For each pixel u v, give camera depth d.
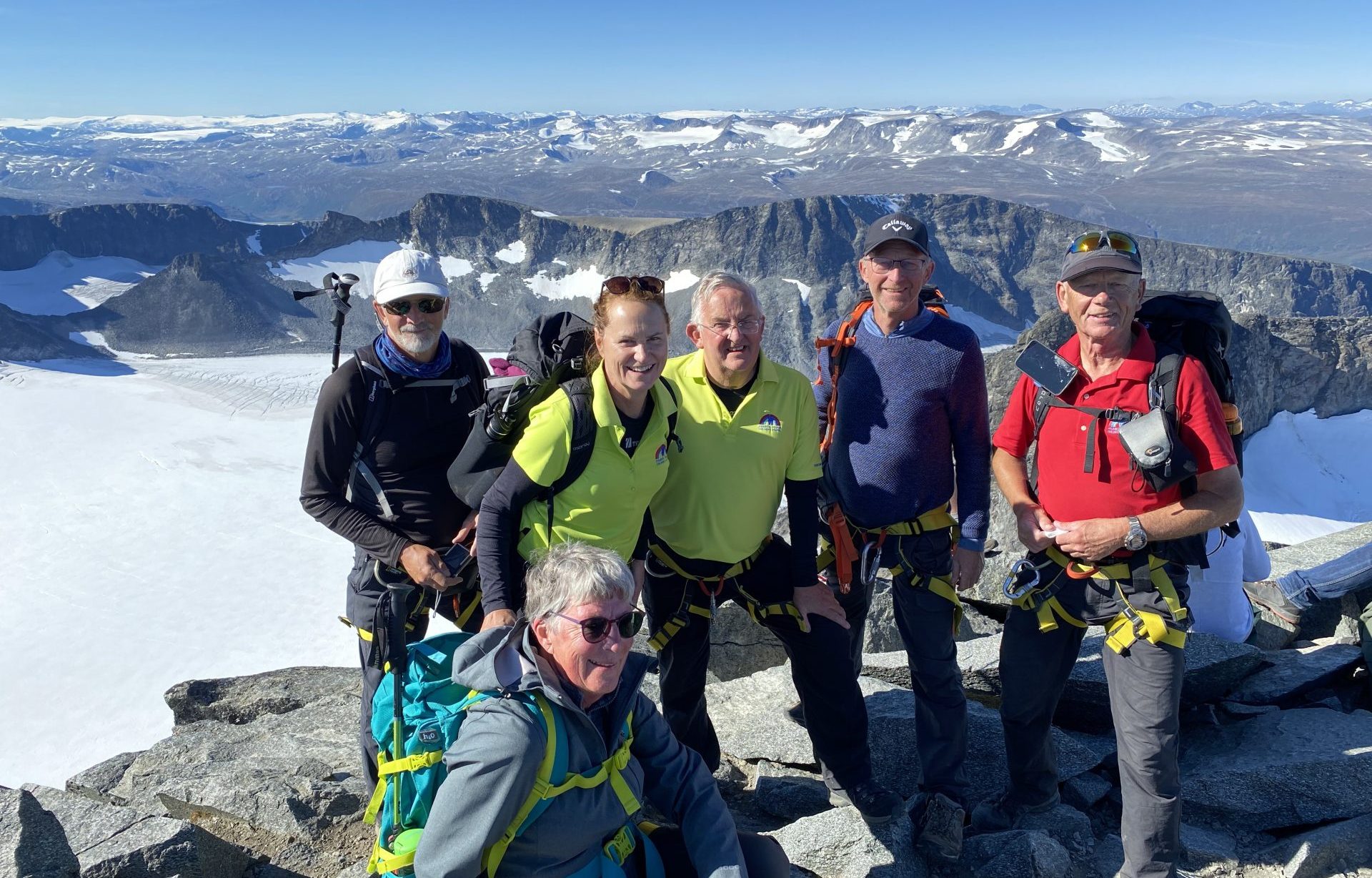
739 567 2.38
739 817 2.65
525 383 2.05
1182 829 2.39
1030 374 2.29
